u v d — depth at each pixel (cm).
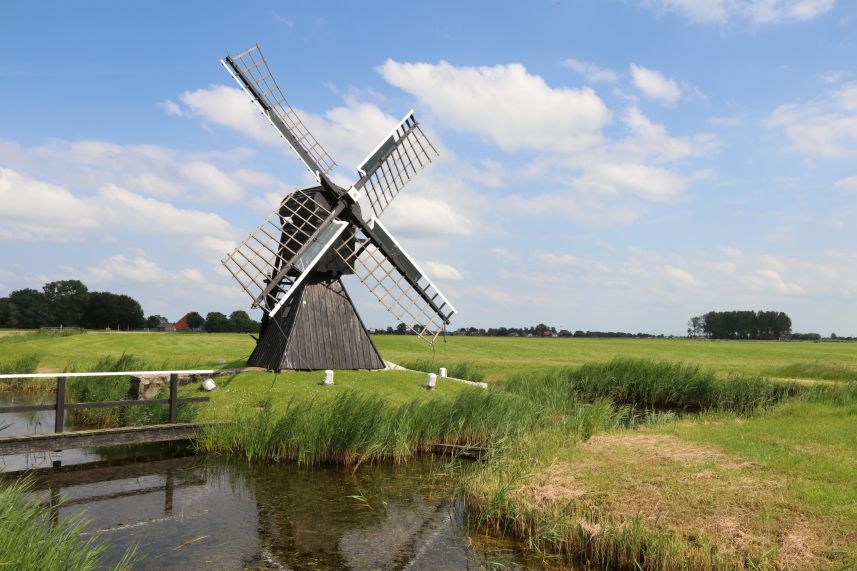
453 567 863
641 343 8781
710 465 1113
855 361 4719
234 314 14050
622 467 1130
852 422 1505
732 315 17375
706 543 809
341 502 1166
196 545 941
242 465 1444
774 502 921
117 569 768
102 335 6131
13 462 1463
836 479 1016
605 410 1667
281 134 2297
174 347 4859
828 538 802
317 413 1570
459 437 1702
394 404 1861
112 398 1964
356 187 2392
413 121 2739
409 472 1402
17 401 2325
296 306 2264
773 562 756
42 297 14512
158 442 1677
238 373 2152
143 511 1105
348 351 2325
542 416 1839
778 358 5275
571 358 4916
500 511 1021
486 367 3781
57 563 662
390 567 863
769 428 1455
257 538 974
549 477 1109
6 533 673
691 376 2834
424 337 2531
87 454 1549
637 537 841
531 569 853
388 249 2470
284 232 2234
